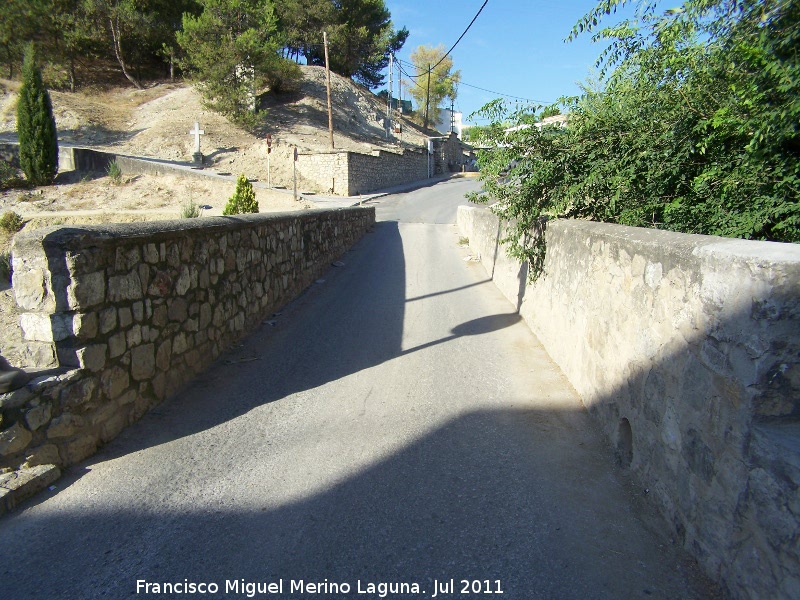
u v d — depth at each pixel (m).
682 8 4.48
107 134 31.75
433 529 2.80
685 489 2.62
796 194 3.96
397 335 6.54
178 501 3.03
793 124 3.54
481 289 9.43
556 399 4.52
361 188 30.55
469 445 3.72
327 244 11.43
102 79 41.00
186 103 37.38
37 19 35.12
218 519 2.88
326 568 2.52
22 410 3.04
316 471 3.38
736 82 4.26
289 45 50.66
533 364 5.41
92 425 3.53
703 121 4.35
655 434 2.99
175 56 41.25
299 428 3.99
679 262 2.81
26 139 22.59
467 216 16.28
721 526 2.29
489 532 2.78
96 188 22.81
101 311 3.57
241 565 2.53
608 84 5.54
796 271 2.01
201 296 5.14
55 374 3.27
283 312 7.63
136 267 3.97
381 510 2.97
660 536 2.72
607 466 3.43
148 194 22.41
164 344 4.42
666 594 2.33
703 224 4.51
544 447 3.69
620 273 3.68
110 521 2.84
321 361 5.56
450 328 6.86
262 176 28.27
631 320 3.43
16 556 2.56
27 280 3.33
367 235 17.22
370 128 44.44
